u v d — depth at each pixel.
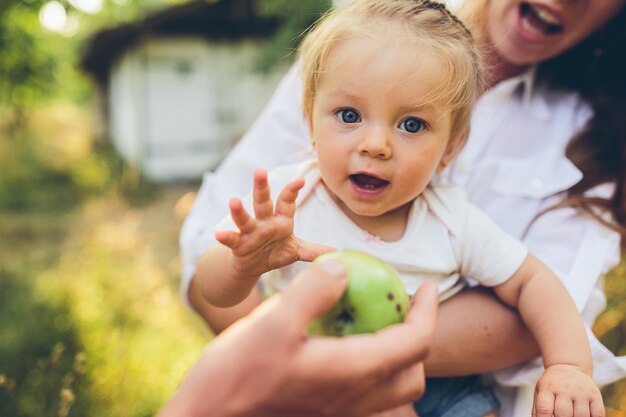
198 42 12.33
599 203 1.58
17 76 9.32
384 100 1.21
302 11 4.91
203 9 11.50
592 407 1.17
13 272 5.44
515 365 1.47
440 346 1.37
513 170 1.70
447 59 1.26
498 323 1.38
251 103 12.66
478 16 1.75
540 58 1.70
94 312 3.81
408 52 1.22
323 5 2.08
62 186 11.38
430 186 1.44
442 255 1.37
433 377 1.45
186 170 12.70
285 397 0.79
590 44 1.77
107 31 12.59
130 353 3.31
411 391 0.89
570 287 1.50
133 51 12.27
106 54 15.40
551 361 1.26
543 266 1.38
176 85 12.47
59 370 2.89
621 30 1.68
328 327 0.99
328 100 1.26
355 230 1.36
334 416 0.85
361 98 1.22
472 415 1.40
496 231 1.40
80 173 12.09
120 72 14.69
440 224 1.39
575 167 1.64
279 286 1.38
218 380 0.78
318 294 0.81
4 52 8.69
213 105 12.62
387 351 0.82
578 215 1.59
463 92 1.31
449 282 1.39
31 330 3.57
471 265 1.39
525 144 1.76
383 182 1.26
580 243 1.56
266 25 11.67
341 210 1.38
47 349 3.29
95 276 4.43
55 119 21.62
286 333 0.78
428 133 1.25
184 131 12.65
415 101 1.22
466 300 1.42
